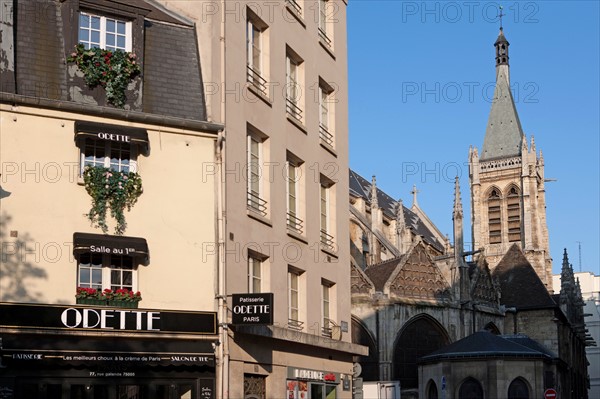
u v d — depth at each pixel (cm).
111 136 2183
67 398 2069
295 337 2692
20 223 2105
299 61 3067
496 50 14225
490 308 7306
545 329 7756
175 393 2206
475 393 5288
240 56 2594
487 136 13512
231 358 2317
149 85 2356
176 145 2330
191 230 2303
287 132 2862
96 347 2114
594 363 13838
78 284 2153
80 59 2255
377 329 6091
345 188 3381
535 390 5247
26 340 2039
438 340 6469
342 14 3538
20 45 2214
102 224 2186
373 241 7731
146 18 2448
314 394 2888
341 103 3428
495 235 12962
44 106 2162
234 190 2455
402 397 5988
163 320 2202
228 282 2352
